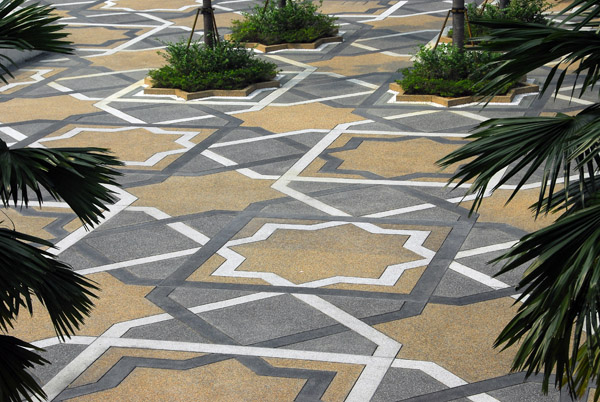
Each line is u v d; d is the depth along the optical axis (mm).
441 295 8172
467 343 7273
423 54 15617
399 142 12977
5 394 4465
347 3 26109
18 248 4508
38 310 8188
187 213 10570
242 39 20359
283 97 15938
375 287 8398
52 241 9898
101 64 19391
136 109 15523
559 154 3918
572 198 4539
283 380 6852
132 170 12219
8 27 4996
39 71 18906
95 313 8102
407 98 15227
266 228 10000
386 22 22859
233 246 9531
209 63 16547
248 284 8602
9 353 4637
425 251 9172
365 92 16031
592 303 3371
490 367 6883
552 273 3699
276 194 11094
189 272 8938
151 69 18641
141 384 6891
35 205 11086
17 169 4625
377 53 19266
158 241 9766
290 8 20469
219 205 10789
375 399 6520
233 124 14328
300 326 7723
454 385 6652
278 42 20188
